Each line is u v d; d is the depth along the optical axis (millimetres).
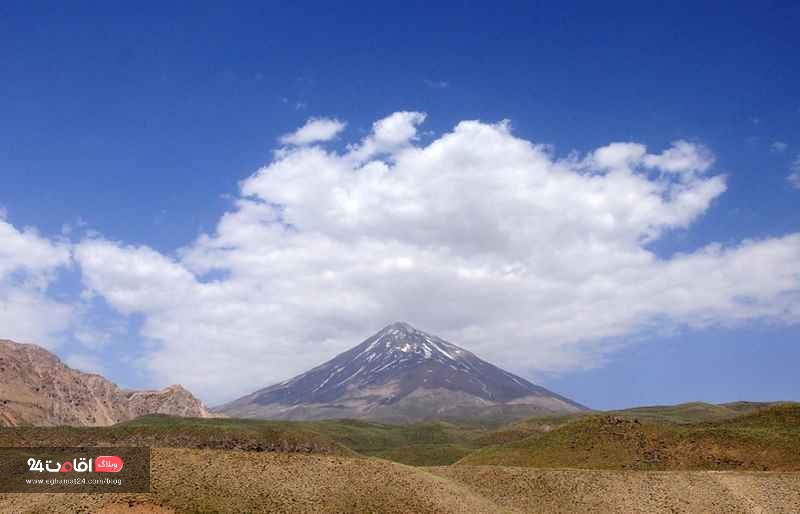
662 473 118625
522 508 108312
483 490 114812
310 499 93688
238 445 145625
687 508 106562
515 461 149125
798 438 138125
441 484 107875
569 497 111125
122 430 139375
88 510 81875
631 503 108688
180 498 87062
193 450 103375
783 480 114250
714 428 149375
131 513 82000
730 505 107000
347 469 104188
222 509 86188
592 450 148250
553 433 160625
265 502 90312
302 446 151750
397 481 103375
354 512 92312
